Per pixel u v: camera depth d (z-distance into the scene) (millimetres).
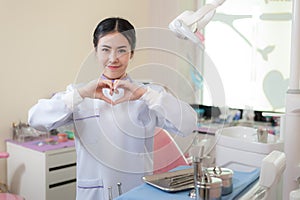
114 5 2688
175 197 845
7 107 2221
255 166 1301
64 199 2109
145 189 896
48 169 2008
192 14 938
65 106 1123
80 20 2506
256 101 2527
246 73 2555
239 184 924
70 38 2467
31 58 2287
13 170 2191
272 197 1038
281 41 2414
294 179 1182
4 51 2170
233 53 2594
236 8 2553
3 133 2227
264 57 2480
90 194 1232
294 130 1180
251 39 2518
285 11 2381
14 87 2234
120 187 1112
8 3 2154
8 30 2172
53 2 2350
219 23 2623
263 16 2463
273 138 1438
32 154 2049
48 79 2383
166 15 2826
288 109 1190
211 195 796
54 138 2266
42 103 1180
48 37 2352
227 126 1606
